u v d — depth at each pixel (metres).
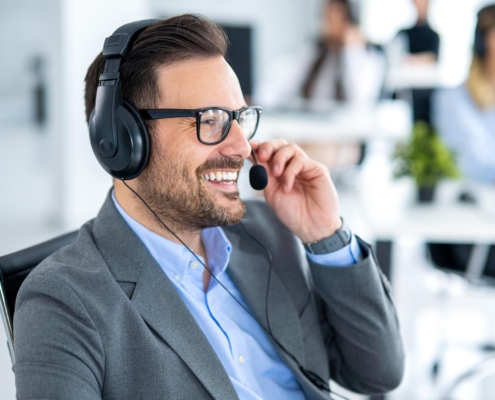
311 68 5.32
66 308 0.88
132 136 0.95
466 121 2.76
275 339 1.12
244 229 1.24
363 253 1.20
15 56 6.14
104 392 0.89
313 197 1.19
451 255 2.45
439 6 6.71
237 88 1.03
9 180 5.39
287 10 7.54
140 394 0.90
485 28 2.66
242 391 1.03
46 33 4.02
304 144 5.16
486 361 2.42
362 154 5.16
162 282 0.99
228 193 1.02
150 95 0.98
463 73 6.74
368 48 5.36
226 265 1.11
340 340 1.22
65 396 0.81
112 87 0.95
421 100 2.90
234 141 1.00
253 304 1.14
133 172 0.97
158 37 0.97
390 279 2.06
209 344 0.97
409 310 3.05
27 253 1.08
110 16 4.04
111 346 0.89
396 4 7.13
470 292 3.29
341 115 4.57
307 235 1.19
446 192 2.45
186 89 0.98
